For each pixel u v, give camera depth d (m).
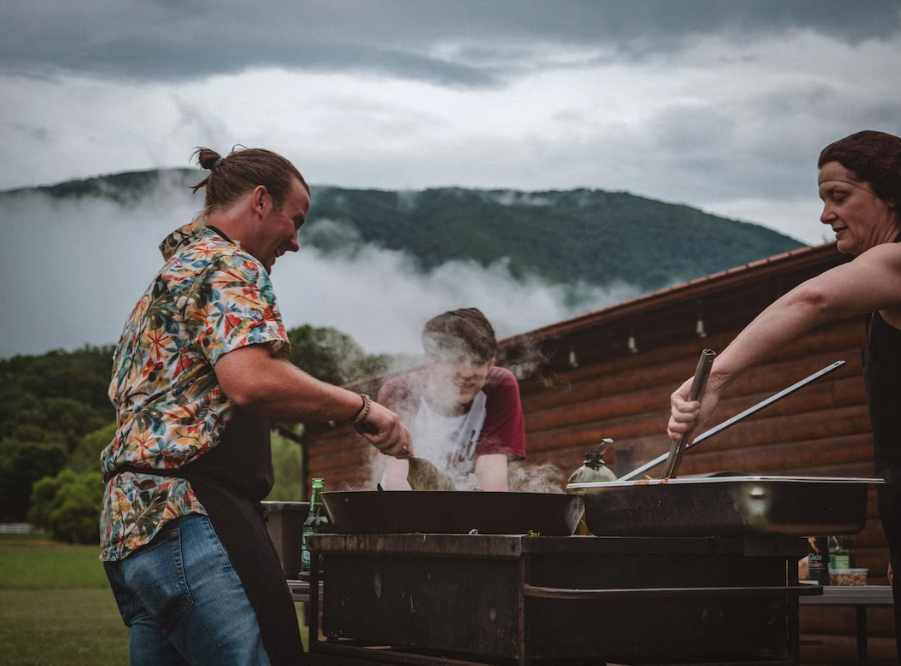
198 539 1.84
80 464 69.25
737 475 1.93
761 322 1.85
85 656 7.11
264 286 1.89
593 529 2.04
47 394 76.75
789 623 1.96
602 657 1.82
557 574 1.78
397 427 2.04
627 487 1.90
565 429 7.88
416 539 1.98
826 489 1.79
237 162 2.07
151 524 1.84
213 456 1.88
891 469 1.95
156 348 1.89
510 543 1.75
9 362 78.00
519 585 1.75
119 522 1.87
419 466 2.16
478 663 1.87
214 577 1.83
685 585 1.89
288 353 1.90
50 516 54.81
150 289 1.96
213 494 1.87
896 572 1.98
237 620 1.83
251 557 1.86
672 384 6.85
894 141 1.92
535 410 8.25
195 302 1.86
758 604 1.97
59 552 40.44
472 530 1.94
